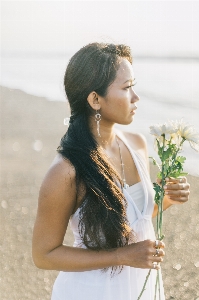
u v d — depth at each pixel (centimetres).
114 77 202
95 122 214
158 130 206
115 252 203
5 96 1598
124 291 218
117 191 204
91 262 203
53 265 206
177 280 444
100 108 208
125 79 204
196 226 547
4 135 1036
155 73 2164
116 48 205
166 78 1936
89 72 203
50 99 1497
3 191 688
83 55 205
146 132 920
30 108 1355
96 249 206
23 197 662
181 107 1206
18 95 1608
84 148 203
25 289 445
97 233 203
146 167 240
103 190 199
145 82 1781
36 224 206
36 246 206
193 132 207
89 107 210
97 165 202
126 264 202
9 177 748
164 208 236
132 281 221
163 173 213
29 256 504
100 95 205
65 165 200
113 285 217
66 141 207
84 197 201
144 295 225
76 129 209
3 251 516
